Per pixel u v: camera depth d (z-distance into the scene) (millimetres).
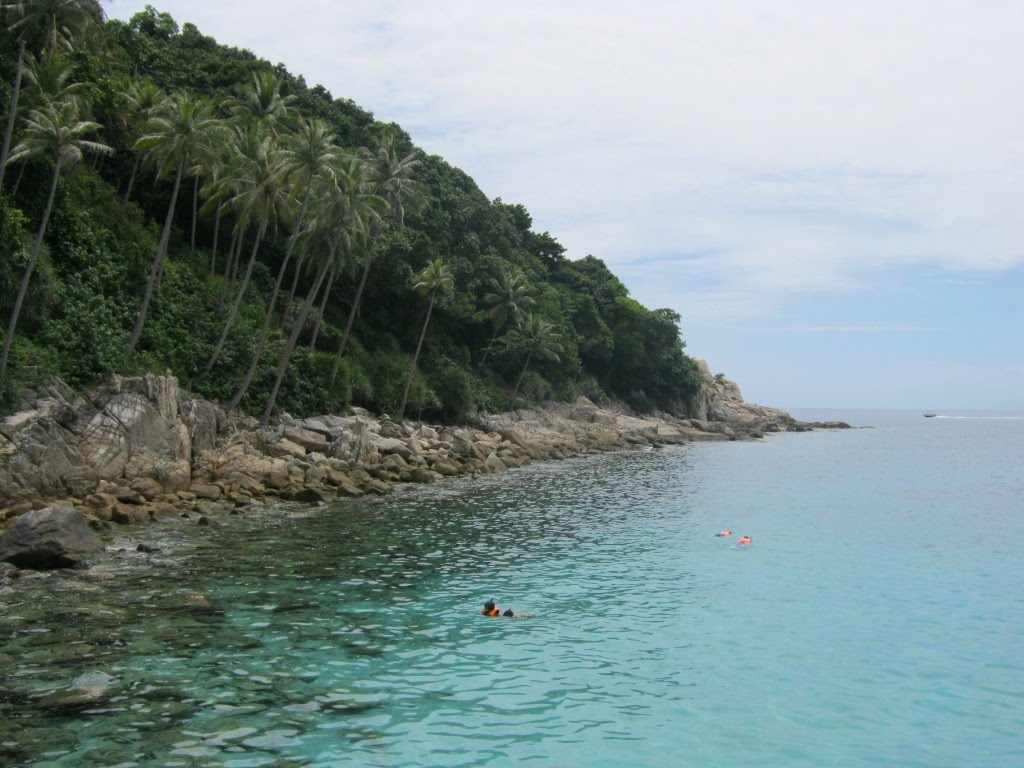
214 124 49125
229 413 49969
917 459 79938
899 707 14305
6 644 16406
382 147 69750
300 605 20250
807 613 20578
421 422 74812
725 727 13297
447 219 95375
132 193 63344
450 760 11766
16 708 13141
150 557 25375
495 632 18438
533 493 46125
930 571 25766
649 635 18422
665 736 12883
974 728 13414
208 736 12289
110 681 14484
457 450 62500
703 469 64188
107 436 37031
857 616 20328
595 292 125375
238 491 39562
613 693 14727
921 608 21156
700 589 23062
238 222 55062
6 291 40188
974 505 43219
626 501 43219
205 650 16391
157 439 39500
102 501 32594
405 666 15898
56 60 44750
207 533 30094
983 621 19969
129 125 59250
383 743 12281
